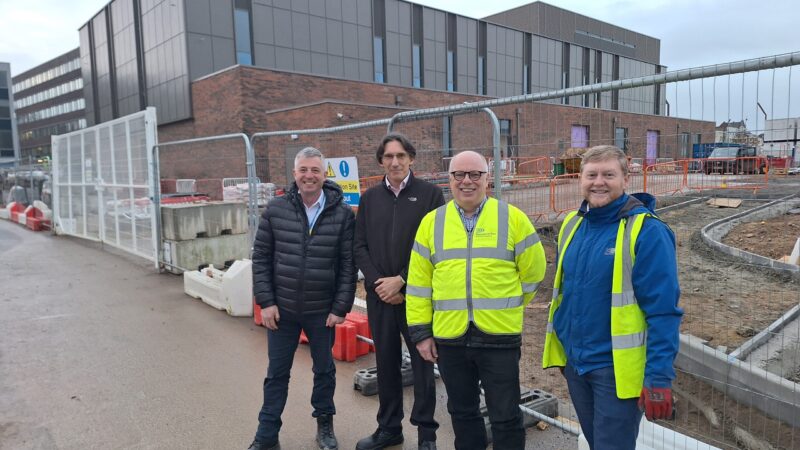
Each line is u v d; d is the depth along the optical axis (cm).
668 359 210
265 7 2664
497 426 270
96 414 383
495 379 268
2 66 7188
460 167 269
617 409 224
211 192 2055
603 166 230
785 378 389
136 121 927
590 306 231
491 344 265
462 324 267
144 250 965
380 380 333
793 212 1116
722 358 393
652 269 215
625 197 233
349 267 344
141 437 351
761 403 363
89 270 915
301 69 2788
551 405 375
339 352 493
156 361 486
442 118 456
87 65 3466
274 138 2075
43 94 8444
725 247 779
